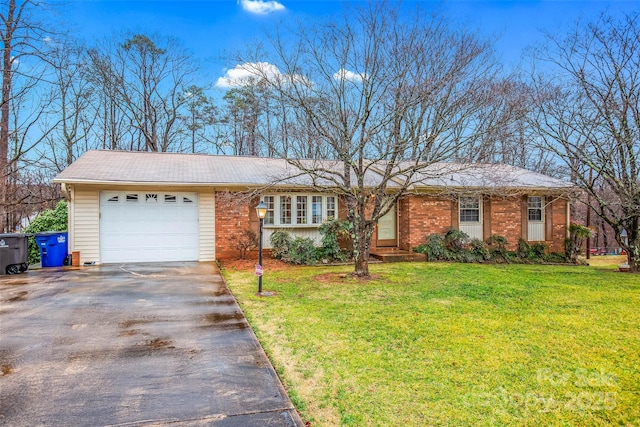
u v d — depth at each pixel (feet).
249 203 38.04
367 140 26.91
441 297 22.97
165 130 80.02
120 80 74.54
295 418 9.53
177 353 13.52
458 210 43.86
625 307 20.75
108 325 16.53
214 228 37.68
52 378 11.41
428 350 14.28
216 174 38.37
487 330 16.63
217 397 10.46
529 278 30.14
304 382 11.67
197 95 79.87
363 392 11.09
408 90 26.48
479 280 28.86
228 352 13.71
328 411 10.06
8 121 45.24
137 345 14.21
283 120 31.30
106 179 32.91
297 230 40.47
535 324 17.56
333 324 17.33
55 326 16.34
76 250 34.12
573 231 45.47
